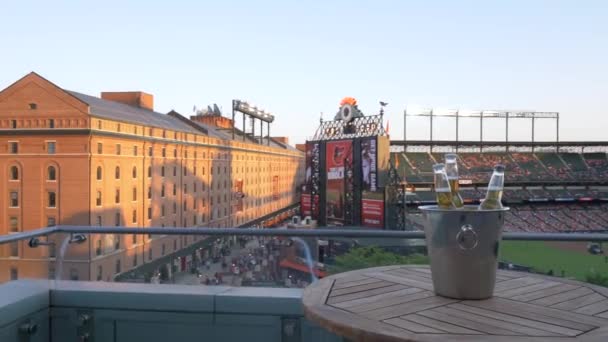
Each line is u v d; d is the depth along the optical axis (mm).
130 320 3434
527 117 88875
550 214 72312
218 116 103250
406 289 2348
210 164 68562
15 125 42375
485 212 2094
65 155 41844
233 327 3352
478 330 1720
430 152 86125
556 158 88375
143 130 50000
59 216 42062
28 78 42188
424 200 68688
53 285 3576
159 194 53500
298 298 3291
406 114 84688
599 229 66750
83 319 3430
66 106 41844
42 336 3387
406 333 1679
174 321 3396
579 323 1809
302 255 3627
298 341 3305
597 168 85500
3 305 2994
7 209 42781
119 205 46062
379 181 46469
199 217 64688
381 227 46062
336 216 52500
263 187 98875
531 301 2131
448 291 2162
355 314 1917
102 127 43500
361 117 53688
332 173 53312
